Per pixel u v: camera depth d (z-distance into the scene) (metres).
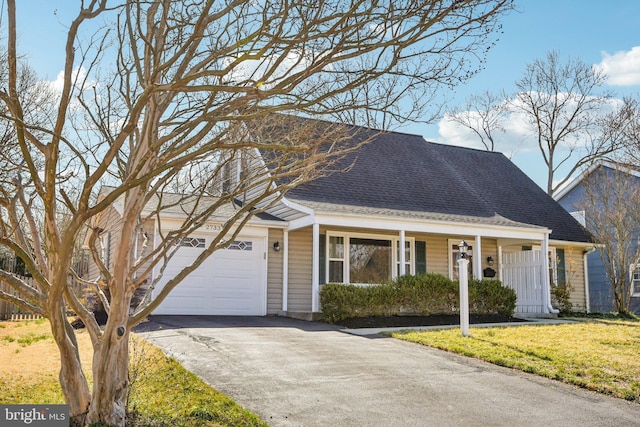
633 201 20.81
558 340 10.70
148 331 10.64
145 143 4.68
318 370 7.88
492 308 15.49
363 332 11.68
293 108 4.11
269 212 16.61
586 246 20.80
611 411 6.65
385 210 15.54
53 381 7.09
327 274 16.20
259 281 15.35
